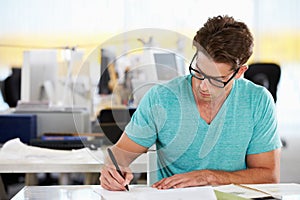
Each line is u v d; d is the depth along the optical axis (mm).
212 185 1594
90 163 2078
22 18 5199
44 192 1495
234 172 1684
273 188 1554
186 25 5102
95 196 1439
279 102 4938
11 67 5164
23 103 3086
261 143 1728
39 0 5199
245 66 1609
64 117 2932
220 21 1577
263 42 5031
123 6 5168
